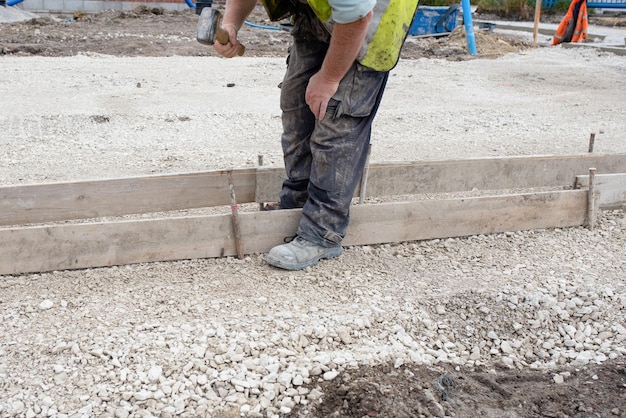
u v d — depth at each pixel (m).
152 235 3.63
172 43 12.79
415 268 3.82
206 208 4.46
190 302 3.32
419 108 8.14
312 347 3.04
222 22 3.56
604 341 3.30
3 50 11.04
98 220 4.20
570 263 3.96
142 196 3.94
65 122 6.68
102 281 3.48
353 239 3.98
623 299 3.57
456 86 9.98
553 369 3.10
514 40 15.59
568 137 6.91
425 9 14.98
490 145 6.46
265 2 3.45
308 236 3.71
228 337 3.05
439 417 2.70
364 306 3.38
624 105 8.84
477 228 4.24
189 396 2.71
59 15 17.19
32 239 3.46
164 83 9.02
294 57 3.68
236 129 6.74
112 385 2.73
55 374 2.77
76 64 10.27
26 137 6.11
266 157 5.75
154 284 3.47
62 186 3.77
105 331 3.04
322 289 3.53
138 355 2.90
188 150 5.89
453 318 3.38
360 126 3.53
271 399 2.74
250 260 3.78
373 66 3.33
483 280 3.72
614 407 2.83
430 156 5.99
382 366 2.96
